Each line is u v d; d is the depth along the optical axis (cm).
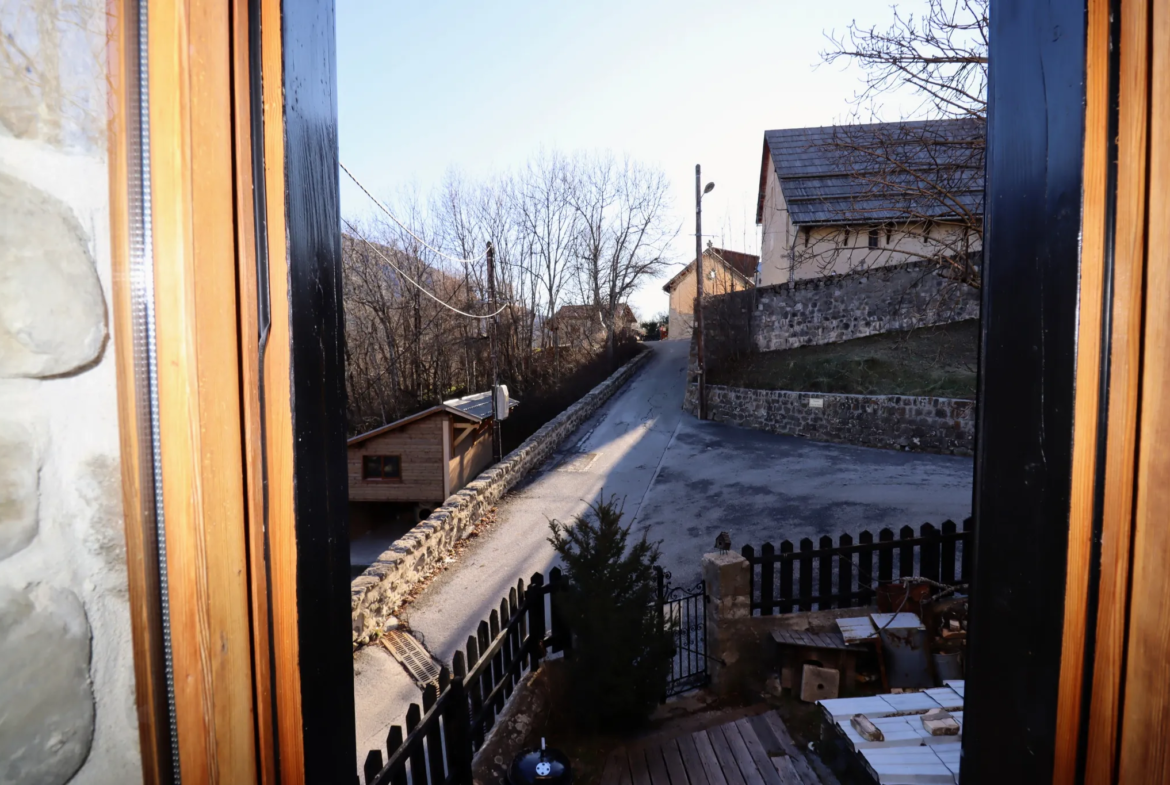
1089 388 87
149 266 67
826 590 455
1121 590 85
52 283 60
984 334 112
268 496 79
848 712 283
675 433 1681
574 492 1177
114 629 66
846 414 1438
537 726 363
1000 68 105
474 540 921
